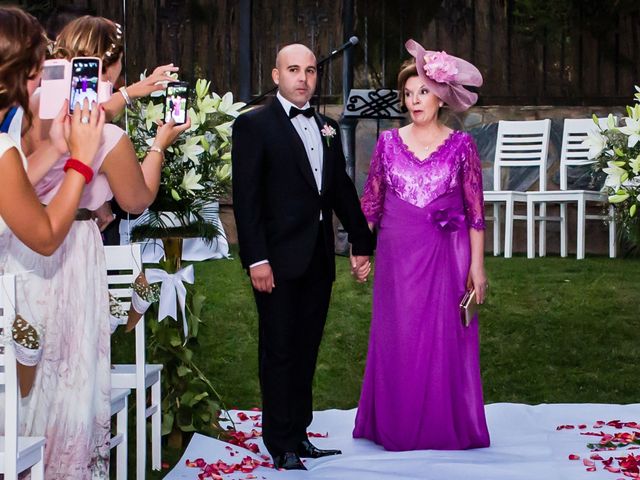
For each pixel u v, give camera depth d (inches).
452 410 201.0
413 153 203.0
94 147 118.6
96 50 141.3
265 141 181.8
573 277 354.6
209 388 205.9
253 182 180.2
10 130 124.6
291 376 184.4
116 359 260.1
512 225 409.4
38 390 128.0
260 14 453.1
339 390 257.8
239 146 181.6
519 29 450.6
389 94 349.1
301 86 184.2
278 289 181.5
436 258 200.1
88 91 121.3
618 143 214.7
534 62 451.5
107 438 133.5
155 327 199.9
